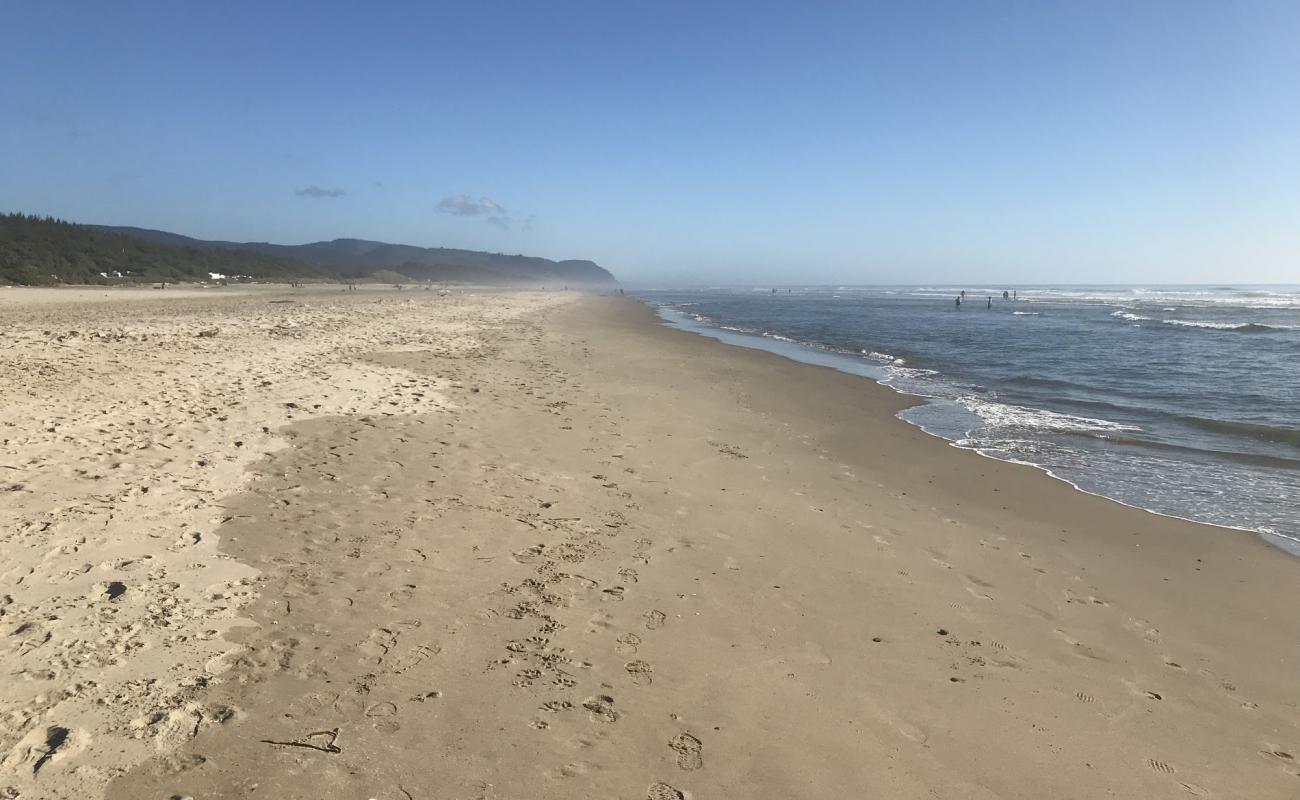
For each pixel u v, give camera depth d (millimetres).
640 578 4867
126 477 5812
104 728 2936
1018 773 3100
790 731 3318
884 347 23125
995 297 73875
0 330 13977
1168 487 7664
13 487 5309
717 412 11172
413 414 9180
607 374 14766
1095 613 4715
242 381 10164
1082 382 15125
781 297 82000
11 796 2539
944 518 6543
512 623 4141
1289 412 11695
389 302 38125
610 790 2857
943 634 4328
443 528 5457
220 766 2797
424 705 3311
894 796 2924
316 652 3666
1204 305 50031
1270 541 6117
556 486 6699
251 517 5320
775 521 6180
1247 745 3361
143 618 3795
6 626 3570
